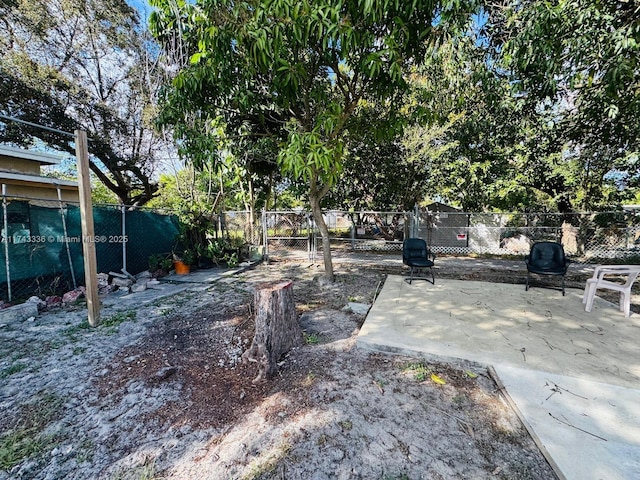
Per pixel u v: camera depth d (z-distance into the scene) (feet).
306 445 5.25
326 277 17.08
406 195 30.76
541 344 8.66
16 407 6.37
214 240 23.52
